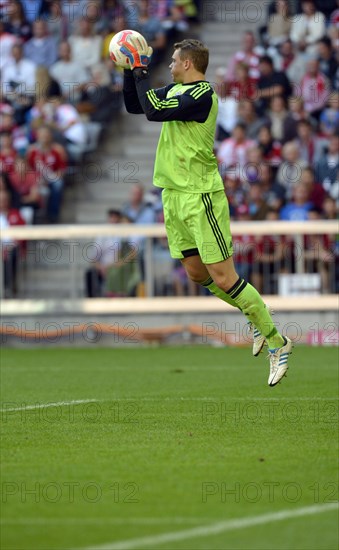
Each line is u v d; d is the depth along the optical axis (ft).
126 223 149.69
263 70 165.48
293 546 41.45
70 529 44.11
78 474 53.88
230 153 157.48
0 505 48.21
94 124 174.91
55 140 169.27
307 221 139.54
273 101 160.15
